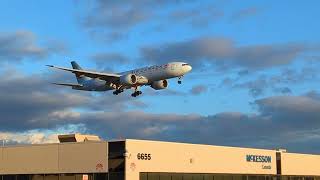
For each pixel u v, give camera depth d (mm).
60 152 49000
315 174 67750
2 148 52375
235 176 56281
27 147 50844
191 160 51375
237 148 56812
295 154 64750
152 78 70438
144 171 46906
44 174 49625
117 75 71188
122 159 45844
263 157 60094
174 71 68938
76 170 47844
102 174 46656
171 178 49344
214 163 53875
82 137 52344
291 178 63875
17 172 51219
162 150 48781
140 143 46906
